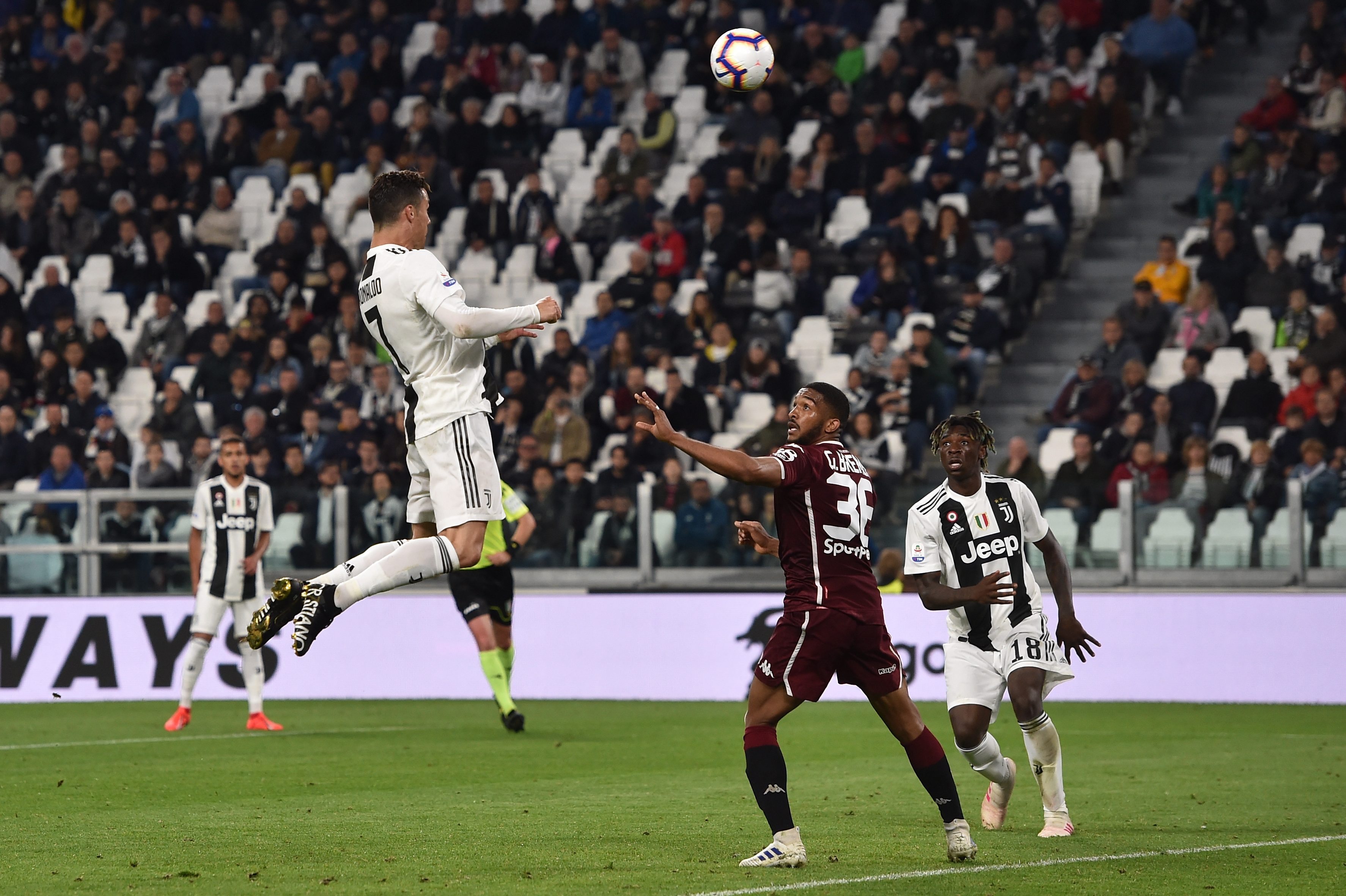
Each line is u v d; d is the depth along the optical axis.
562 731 41.72
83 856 21.31
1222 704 49.06
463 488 21.84
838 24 77.25
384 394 64.00
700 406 59.03
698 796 28.08
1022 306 62.44
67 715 47.66
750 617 52.16
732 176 68.75
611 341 64.94
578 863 20.59
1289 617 48.81
